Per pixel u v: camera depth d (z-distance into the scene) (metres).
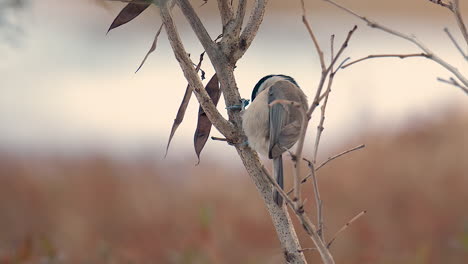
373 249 10.09
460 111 15.90
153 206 12.04
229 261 9.80
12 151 15.12
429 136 14.20
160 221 11.53
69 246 10.59
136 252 10.34
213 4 25.03
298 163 4.46
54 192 12.49
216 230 10.18
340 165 13.25
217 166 14.77
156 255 10.33
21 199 12.36
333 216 10.81
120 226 11.60
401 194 11.77
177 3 5.41
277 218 5.23
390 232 10.46
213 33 23.64
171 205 12.15
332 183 12.16
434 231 10.53
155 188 13.00
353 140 14.84
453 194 11.66
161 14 5.09
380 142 14.28
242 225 10.90
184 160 15.23
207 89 5.85
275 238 10.68
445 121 15.05
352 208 11.23
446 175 12.28
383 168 12.70
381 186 12.07
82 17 25.78
